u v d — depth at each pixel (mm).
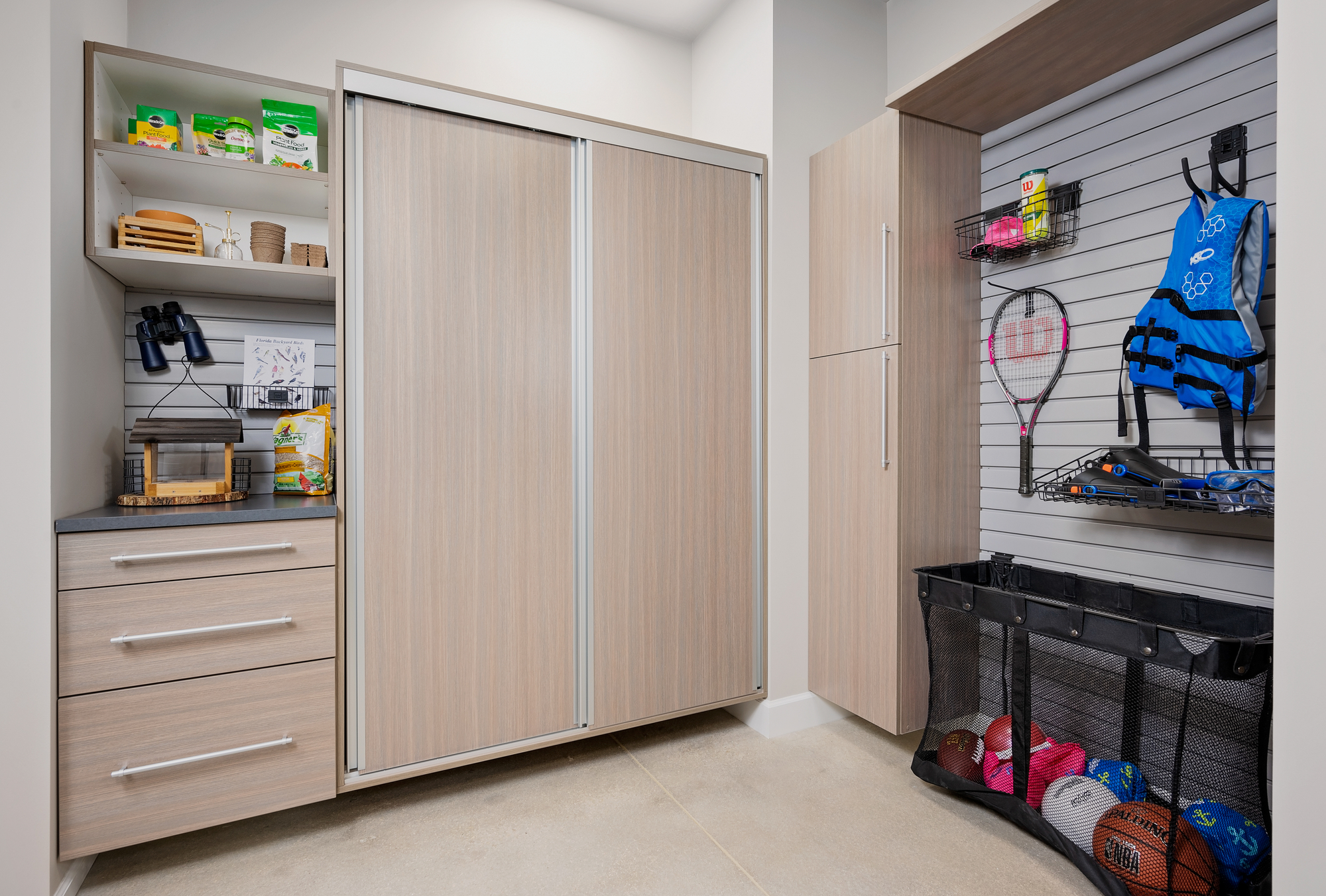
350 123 1855
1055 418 2150
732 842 1786
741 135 2625
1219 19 1716
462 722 1995
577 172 2166
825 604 2471
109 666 1581
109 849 1574
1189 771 1479
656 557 2295
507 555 2057
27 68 1506
